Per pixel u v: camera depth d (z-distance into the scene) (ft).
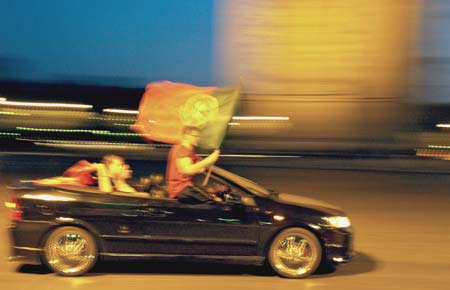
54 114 111.04
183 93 25.77
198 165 24.08
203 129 25.58
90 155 86.28
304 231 24.09
